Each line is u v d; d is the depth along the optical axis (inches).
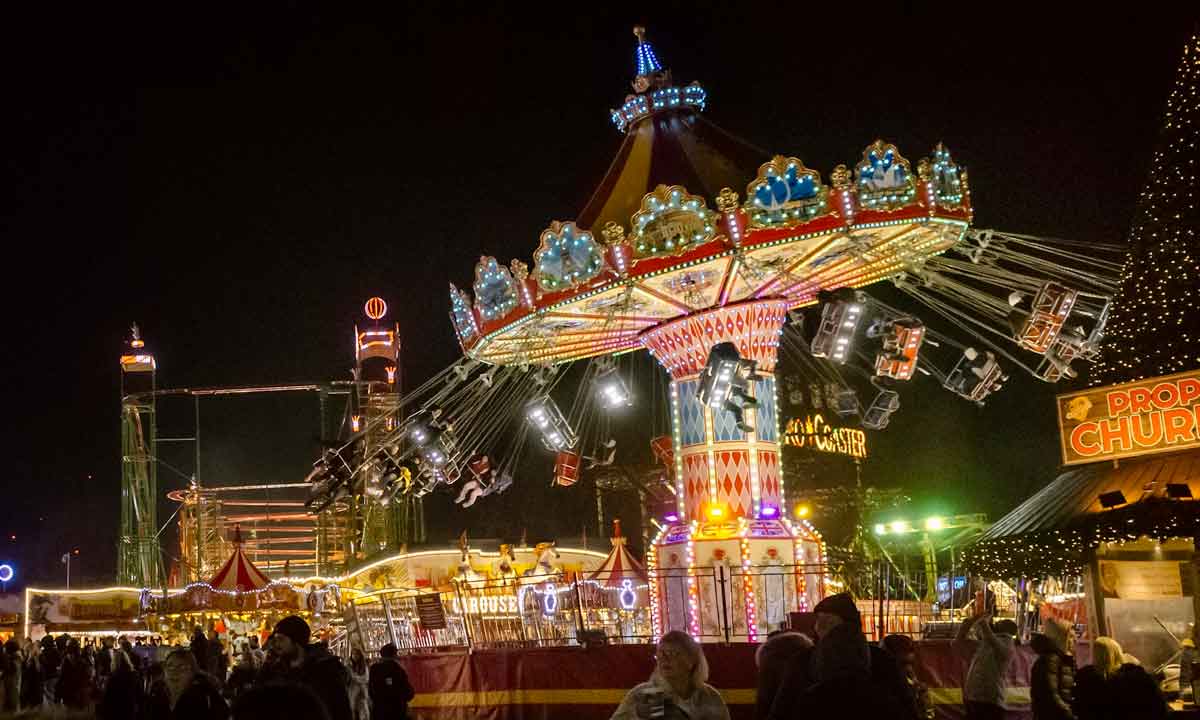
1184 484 538.0
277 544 2060.8
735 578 705.6
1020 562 593.3
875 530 1064.8
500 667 669.9
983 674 467.5
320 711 138.6
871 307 671.1
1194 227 596.4
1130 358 610.5
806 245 667.4
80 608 1611.7
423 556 1362.0
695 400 757.9
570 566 1359.5
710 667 618.8
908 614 670.5
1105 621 595.5
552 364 894.4
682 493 756.0
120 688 381.7
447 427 856.3
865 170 641.6
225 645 1261.1
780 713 259.4
